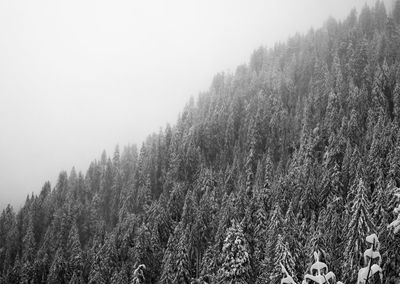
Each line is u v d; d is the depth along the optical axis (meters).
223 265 49.94
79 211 106.06
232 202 71.81
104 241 86.19
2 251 102.38
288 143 101.31
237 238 50.75
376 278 7.99
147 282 66.50
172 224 82.81
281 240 45.53
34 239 100.50
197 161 108.06
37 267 83.94
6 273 91.94
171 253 63.06
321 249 44.88
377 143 70.69
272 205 69.75
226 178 92.12
